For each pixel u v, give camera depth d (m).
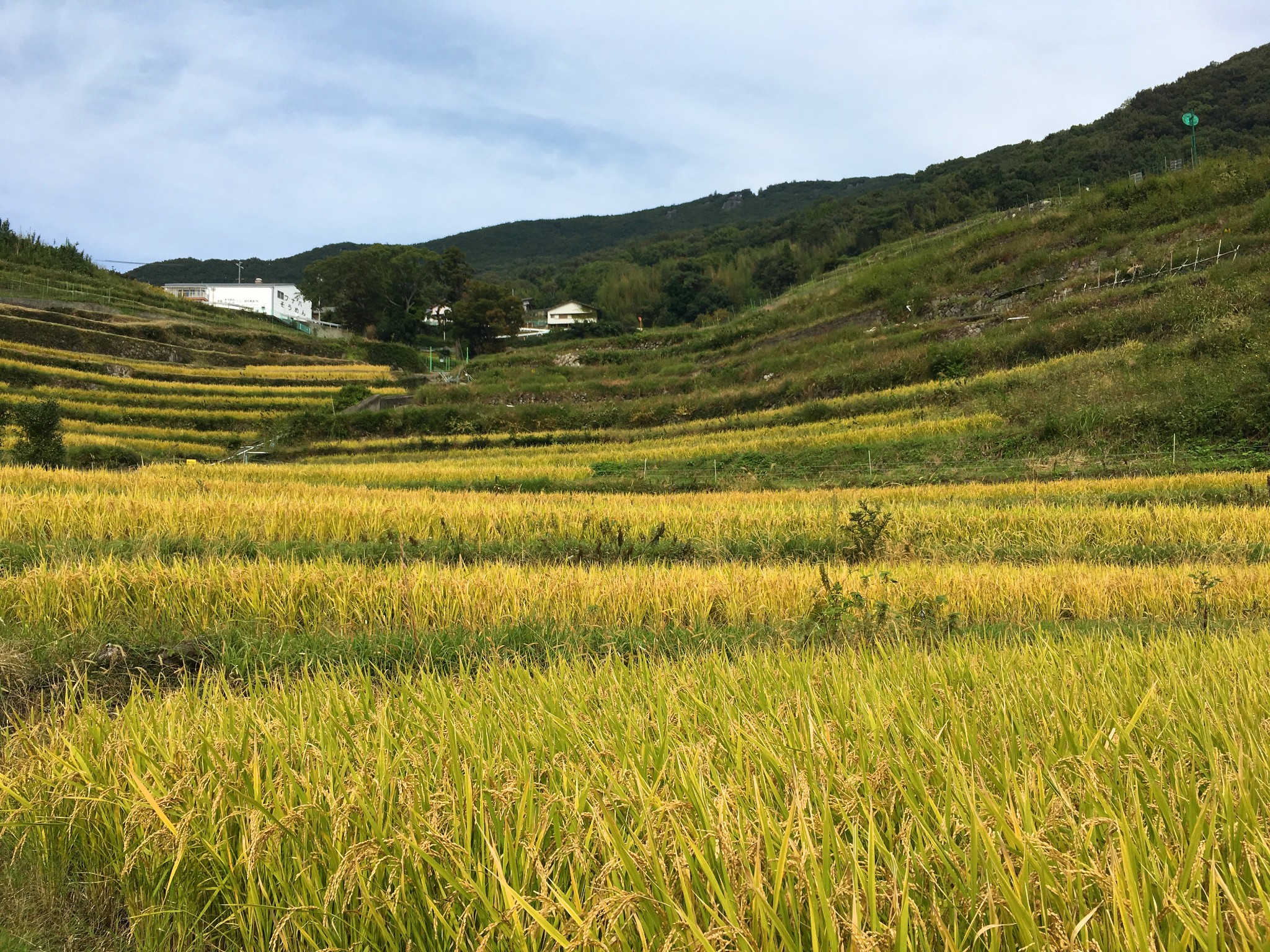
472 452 37.12
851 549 12.82
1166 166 59.03
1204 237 35.62
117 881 3.30
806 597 8.53
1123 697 3.92
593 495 19.28
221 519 12.78
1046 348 31.61
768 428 32.97
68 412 41.16
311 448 38.38
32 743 3.89
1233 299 27.66
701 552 12.97
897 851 2.55
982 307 40.97
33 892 3.31
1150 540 13.21
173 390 49.28
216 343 63.31
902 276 50.28
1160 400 22.89
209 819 3.08
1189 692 4.09
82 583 7.54
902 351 37.72
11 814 3.43
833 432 29.72
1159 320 29.16
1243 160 41.22
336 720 3.82
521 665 5.50
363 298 86.69
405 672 6.49
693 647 7.38
